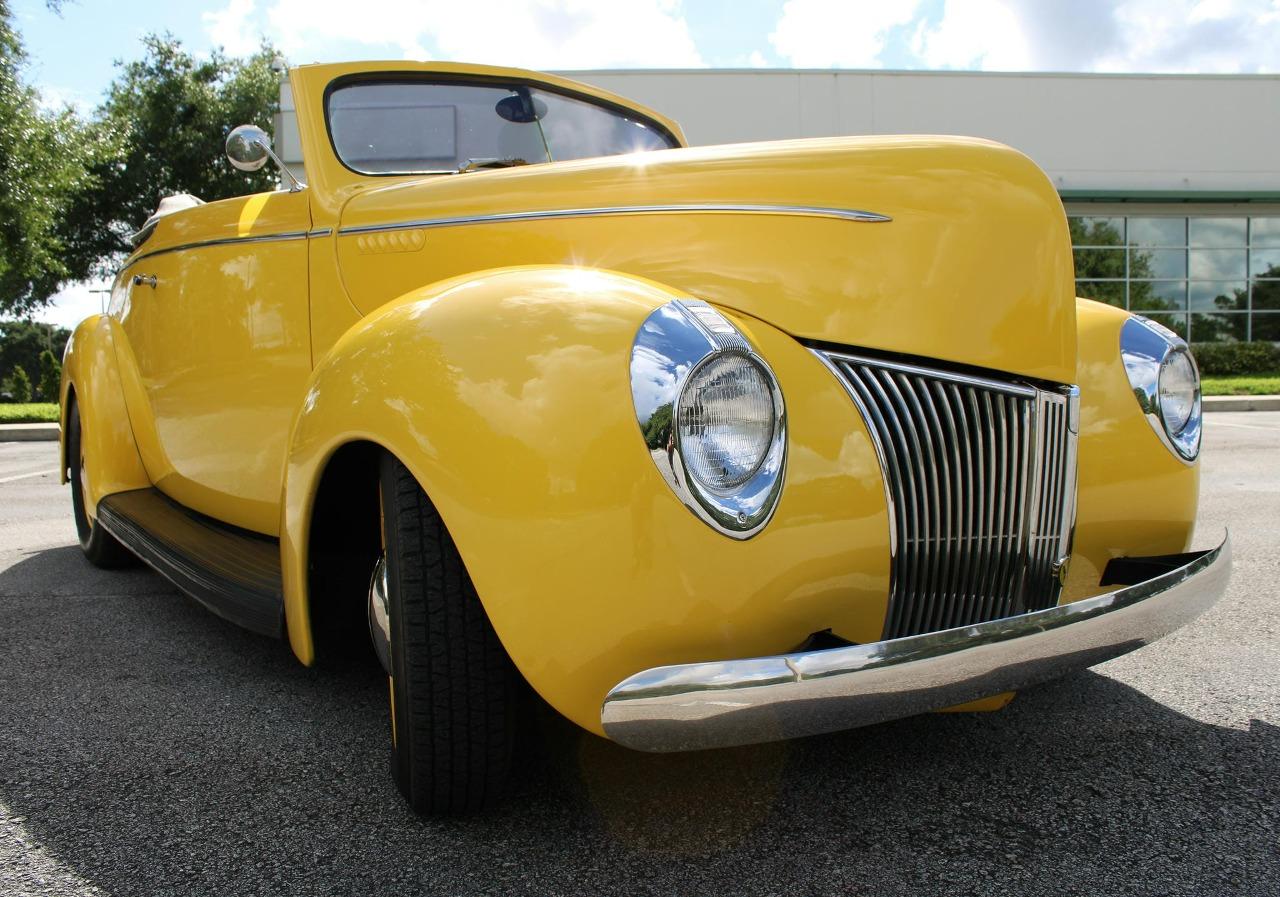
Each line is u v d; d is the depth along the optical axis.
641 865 1.53
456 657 1.56
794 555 1.45
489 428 1.43
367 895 1.45
